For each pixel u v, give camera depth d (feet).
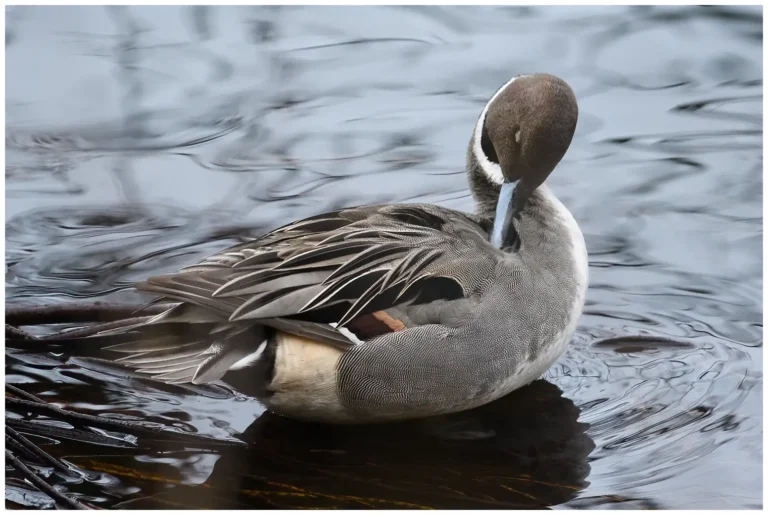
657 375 34.83
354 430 32.32
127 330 31.27
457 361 31.07
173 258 41.63
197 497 28.63
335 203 45.01
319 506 28.48
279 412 32.14
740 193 44.86
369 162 47.93
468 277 31.55
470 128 50.24
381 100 52.39
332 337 30.37
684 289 39.47
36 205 44.98
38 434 31.30
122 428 31.48
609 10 58.03
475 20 58.23
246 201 45.29
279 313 30.09
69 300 38.70
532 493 29.09
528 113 34.17
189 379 30.07
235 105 52.01
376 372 30.71
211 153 48.75
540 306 31.91
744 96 52.19
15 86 52.70
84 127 50.16
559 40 56.54
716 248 41.60
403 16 58.44
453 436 31.83
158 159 48.34
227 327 30.55
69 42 55.93
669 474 29.78
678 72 53.93
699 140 48.73
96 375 34.78
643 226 43.01
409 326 31.01
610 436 31.65
